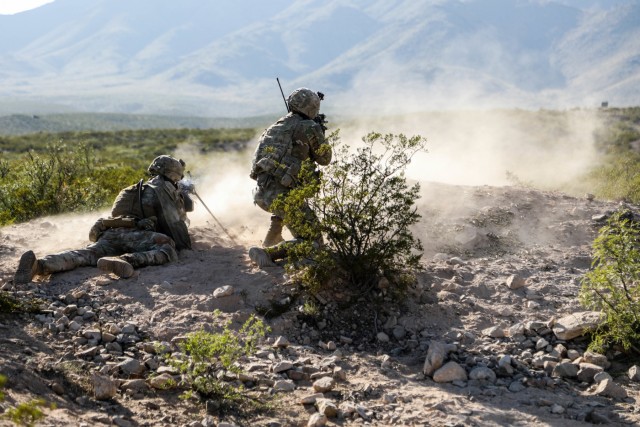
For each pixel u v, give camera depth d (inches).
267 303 264.7
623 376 222.8
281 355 233.9
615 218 258.7
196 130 2915.8
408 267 296.0
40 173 516.4
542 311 269.4
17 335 228.1
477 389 211.8
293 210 284.2
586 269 323.0
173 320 249.9
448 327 258.1
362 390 208.7
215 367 213.8
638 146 1491.1
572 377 222.5
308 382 216.2
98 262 289.3
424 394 207.3
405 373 226.8
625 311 235.3
